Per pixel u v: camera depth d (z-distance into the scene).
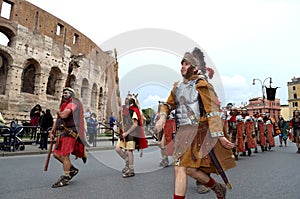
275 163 6.29
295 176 4.52
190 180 4.22
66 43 27.27
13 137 8.23
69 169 3.71
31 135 11.35
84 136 2.50
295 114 9.62
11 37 23.03
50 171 4.91
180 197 2.04
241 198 3.02
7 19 22.28
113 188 3.48
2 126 8.17
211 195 3.20
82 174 4.59
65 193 3.20
